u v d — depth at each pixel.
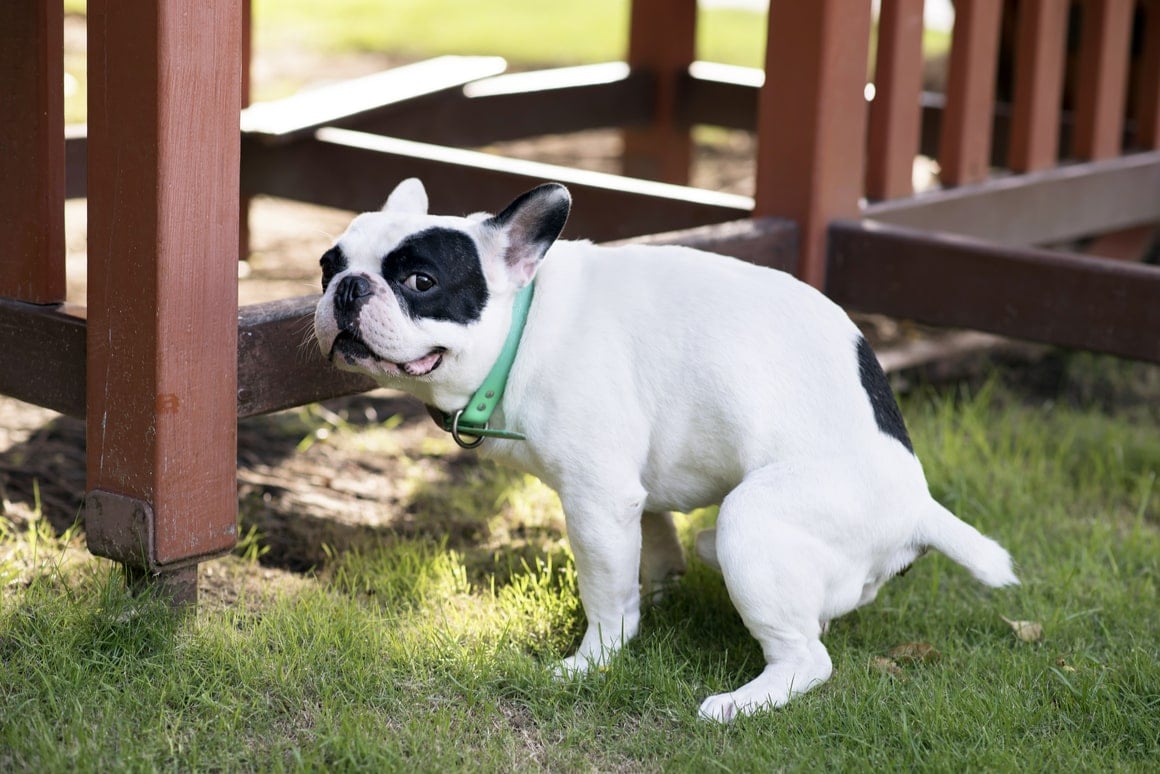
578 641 3.56
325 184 6.07
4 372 3.70
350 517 4.50
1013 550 4.29
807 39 4.89
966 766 2.97
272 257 7.18
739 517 3.19
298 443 5.16
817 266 5.08
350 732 2.96
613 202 5.42
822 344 3.33
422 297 3.05
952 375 6.13
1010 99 7.89
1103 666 3.45
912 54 5.40
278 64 11.96
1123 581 4.10
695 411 3.27
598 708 3.24
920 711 3.19
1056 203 6.14
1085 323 4.71
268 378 3.58
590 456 3.24
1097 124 6.41
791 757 3.03
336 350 3.05
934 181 7.46
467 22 15.20
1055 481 4.93
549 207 3.12
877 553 3.34
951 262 4.90
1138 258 7.38
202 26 3.17
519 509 4.53
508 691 3.29
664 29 7.82
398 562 4.02
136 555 3.37
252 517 4.42
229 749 2.96
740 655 3.54
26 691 3.09
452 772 2.89
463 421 3.31
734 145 10.71
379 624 3.50
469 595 3.85
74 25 11.67
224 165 3.29
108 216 3.25
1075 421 5.61
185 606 3.47
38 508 4.15
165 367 3.26
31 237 3.62
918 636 3.72
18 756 2.83
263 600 3.72
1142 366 6.55
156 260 3.19
